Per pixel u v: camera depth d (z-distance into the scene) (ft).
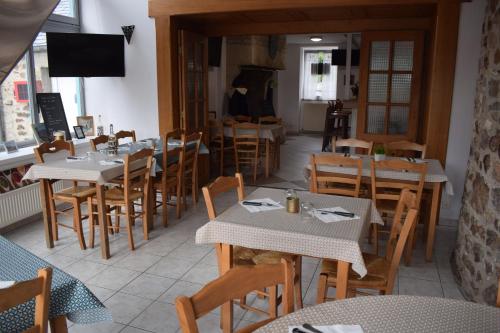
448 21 13.21
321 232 7.07
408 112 16.21
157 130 17.83
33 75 15.97
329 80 37.83
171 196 17.24
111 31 17.54
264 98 28.07
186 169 16.35
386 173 11.71
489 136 8.91
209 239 7.57
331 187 13.28
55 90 17.49
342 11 14.70
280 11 14.79
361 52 16.26
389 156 13.99
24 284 4.39
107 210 13.07
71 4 17.53
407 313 4.59
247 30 17.61
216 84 24.54
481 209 9.05
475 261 9.20
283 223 7.47
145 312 8.87
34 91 16.08
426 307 4.72
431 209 11.43
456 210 14.34
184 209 15.65
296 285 8.42
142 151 11.90
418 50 15.60
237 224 7.38
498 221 8.13
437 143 13.91
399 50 16.01
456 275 10.44
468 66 13.42
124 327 8.34
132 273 10.63
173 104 16.76
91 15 17.69
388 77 16.11
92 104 18.38
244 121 24.40
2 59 8.86
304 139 35.04
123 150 14.19
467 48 13.33
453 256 11.19
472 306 4.75
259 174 22.00
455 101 13.67
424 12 14.78
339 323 4.40
